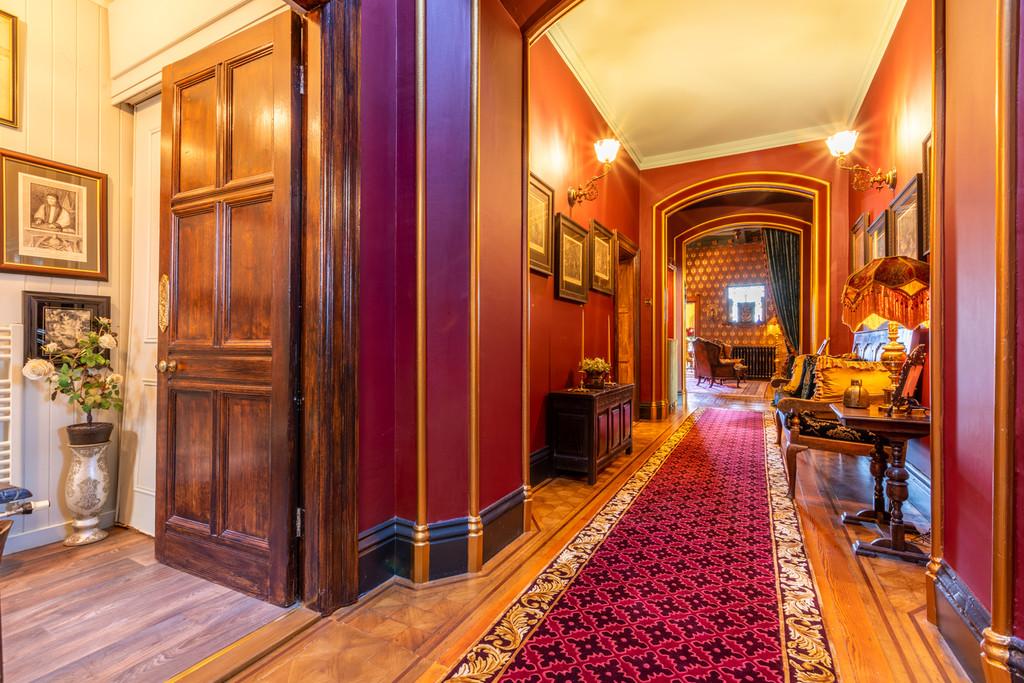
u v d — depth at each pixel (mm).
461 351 2199
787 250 11539
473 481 2195
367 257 2031
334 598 1846
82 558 2299
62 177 2539
